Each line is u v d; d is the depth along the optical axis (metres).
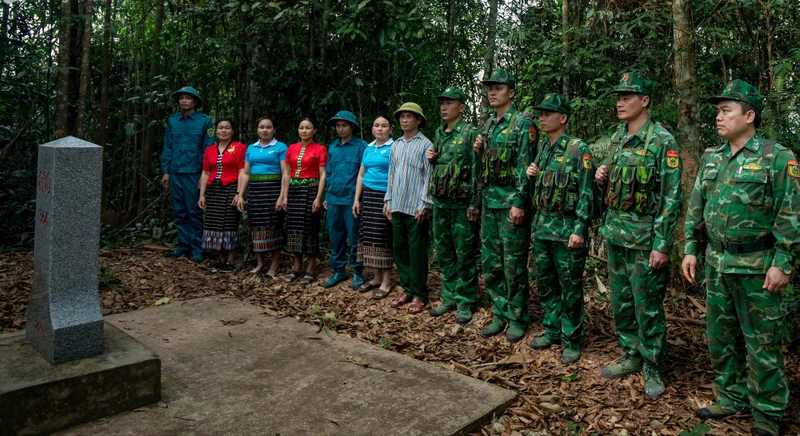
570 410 2.91
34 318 2.87
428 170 4.39
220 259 5.73
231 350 3.62
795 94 4.13
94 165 2.79
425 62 6.63
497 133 3.84
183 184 5.90
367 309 4.59
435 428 2.61
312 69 6.12
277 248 5.46
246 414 2.73
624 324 3.25
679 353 3.57
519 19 6.86
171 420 2.65
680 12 4.44
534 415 2.84
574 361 3.50
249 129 6.44
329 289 5.10
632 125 3.10
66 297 2.73
